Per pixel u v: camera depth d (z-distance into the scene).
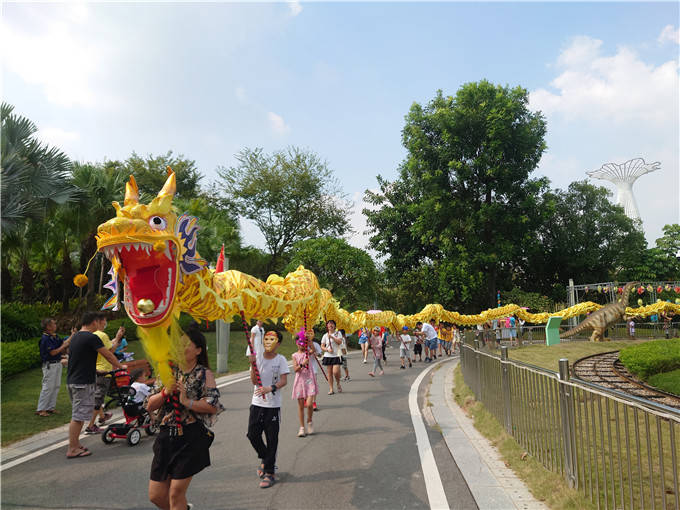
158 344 3.75
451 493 4.37
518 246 30.58
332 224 37.22
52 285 22.62
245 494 4.54
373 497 4.36
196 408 3.37
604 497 3.54
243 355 18.72
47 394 8.02
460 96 29.80
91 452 6.08
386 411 8.27
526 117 31.28
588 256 34.72
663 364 10.32
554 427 4.53
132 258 4.12
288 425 7.35
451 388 10.44
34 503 4.41
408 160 31.70
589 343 19.53
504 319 23.69
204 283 5.18
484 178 30.08
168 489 3.40
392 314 16.47
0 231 11.28
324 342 10.55
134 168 34.22
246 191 34.84
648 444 3.12
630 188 40.78
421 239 31.08
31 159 11.87
